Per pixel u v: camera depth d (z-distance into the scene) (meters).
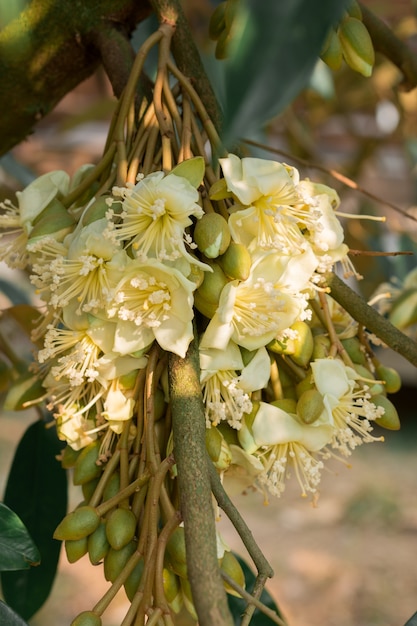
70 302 0.77
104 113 1.91
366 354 0.85
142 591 0.71
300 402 0.78
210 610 0.64
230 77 0.61
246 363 0.78
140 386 0.77
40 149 2.25
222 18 0.83
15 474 1.00
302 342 0.79
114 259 0.75
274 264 0.77
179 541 0.75
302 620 2.43
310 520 3.07
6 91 0.91
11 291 1.40
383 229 1.57
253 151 1.42
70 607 2.37
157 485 0.72
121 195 0.74
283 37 0.61
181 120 0.79
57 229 0.79
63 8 0.88
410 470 3.47
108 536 0.74
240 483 0.81
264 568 0.71
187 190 0.75
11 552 0.77
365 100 1.89
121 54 0.87
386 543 2.90
